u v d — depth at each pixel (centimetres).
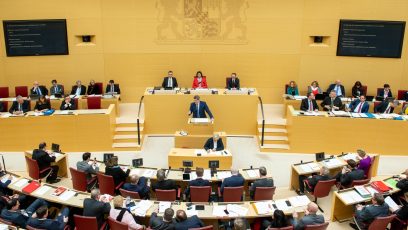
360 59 1531
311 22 1520
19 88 1511
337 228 873
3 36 1509
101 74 1583
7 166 1171
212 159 1074
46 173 1040
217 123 1380
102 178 910
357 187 894
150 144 1331
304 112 1273
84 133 1267
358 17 1491
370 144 1252
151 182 958
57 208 858
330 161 1051
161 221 708
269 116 1454
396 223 810
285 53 1557
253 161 1227
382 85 1547
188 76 1595
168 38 1555
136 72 1587
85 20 1523
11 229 724
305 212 782
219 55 1572
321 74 1566
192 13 1529
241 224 653
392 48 1499
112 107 1322
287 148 1279
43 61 1544
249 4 1518
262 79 1589
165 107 1363
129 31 1545
